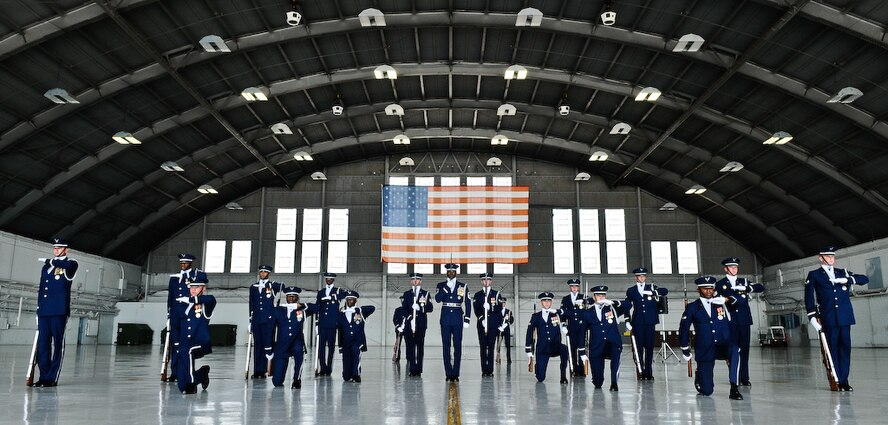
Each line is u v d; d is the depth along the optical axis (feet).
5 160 85.35
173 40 75.41
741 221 125.18
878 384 35.91
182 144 102.27
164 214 120.57
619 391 32.17
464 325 39.11
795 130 90.27
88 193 103.55
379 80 97.86
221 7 72.33
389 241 118.01
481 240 118.42
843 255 107.34
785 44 72.74
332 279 44.39
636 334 40.09
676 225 130.72
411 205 119.85
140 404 25.85
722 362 61.62
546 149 127.03
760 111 88.43
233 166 117.70
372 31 82.79
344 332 38.22
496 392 31.58
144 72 78.84
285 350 34.04
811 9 63.87
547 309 38.42
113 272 120.78
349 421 21.49
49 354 33.47
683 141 106.11
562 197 130.82
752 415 23.22
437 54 89.56
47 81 74.84
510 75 84.74
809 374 44.65
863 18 63.41
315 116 104.53
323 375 42.68
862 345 101.14
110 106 85.40
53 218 103.35
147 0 65.87
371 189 130.93
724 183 115.96
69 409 24.17
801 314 117.29
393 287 126.41
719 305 30.17
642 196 131.75
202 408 24.75
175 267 130.72
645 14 74.28
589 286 126.72
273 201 131.03
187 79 84.58
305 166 129.08
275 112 101.04
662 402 27.27
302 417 22.43
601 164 127.13
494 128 118.21
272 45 81.56
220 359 65.26
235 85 89.04
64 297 33.81
